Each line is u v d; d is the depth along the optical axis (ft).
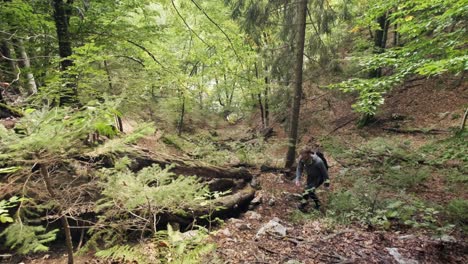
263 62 43.62
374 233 16.48
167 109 49.96
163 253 10.27
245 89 54.19
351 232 16.30
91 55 20.56
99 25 26.40
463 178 22.88
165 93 45.60
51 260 11.85
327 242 15.01
